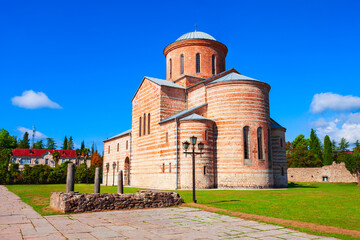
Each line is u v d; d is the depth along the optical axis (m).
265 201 19.80
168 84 40.00
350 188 35.28
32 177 55.44
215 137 33.38
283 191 28.34
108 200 16.58
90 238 9.84
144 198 17.67
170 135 34.09
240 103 32.75
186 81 40.25
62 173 58.22
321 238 9.86
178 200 18.83
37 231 10.92
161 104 37.75
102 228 11.52
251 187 31.30
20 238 9.80
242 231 10.99
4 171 53.62
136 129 44.03
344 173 54.41
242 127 32.31
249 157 32.00
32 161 89.06
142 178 40.62
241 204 18.27
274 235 10.32
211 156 32.53
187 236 10.17
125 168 49.16
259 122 32.88
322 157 76.50
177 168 32.19
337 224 12.05
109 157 56.94
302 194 25.02
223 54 44.31
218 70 42.84
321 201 19.81
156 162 37.06
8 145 111.50
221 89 33.75
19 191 32.38
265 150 32.69
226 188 31.62
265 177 32.09
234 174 31.69
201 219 13.61
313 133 78.31
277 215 14.21
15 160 86.81
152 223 12.62
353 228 11.30
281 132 38.19
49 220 13.27
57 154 75.56
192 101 38.56
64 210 15.32
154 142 38.19
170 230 11.18
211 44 42.34
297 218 13.38
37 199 22.50
